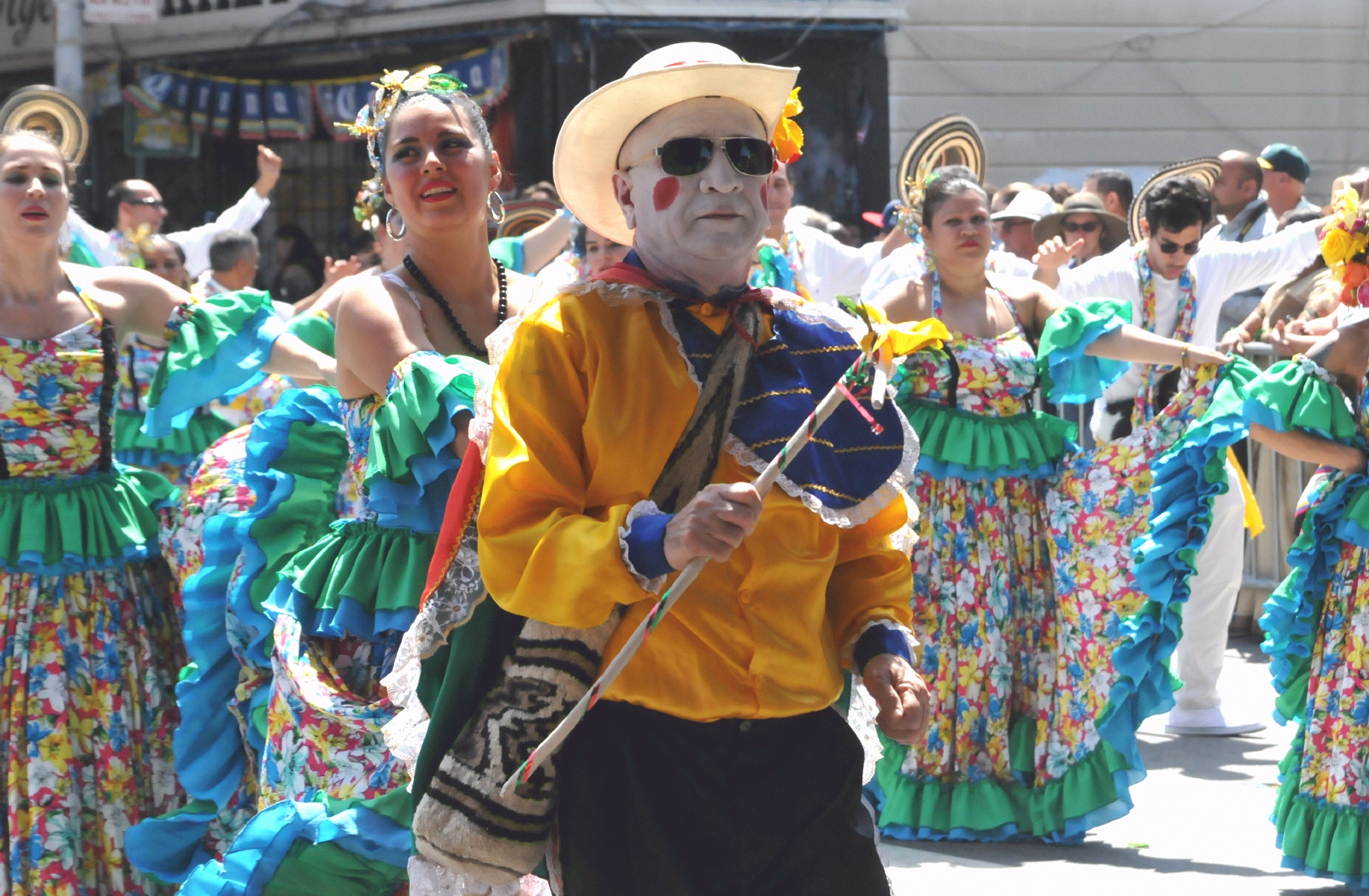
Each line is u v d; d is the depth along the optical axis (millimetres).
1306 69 20266
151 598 5707
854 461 3299
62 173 5559
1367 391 5934
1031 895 5891
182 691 5133
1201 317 8156
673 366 3184
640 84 3197
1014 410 6832
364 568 4457
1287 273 8289
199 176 21344
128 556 5547
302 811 4191
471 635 3338
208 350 5629
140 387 8625
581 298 3221
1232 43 20078
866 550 3477
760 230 3285
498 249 7672
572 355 3164
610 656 3201
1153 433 6605
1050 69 19734
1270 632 6133
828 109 19375
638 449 3139
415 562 4402
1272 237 8227
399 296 4391
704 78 3205
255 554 4918
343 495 5105
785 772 3213
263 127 20312
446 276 4512
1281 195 13023
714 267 3262
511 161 18547
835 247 8477
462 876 3303
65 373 5480
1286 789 6070
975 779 6754
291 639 4473
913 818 6734
